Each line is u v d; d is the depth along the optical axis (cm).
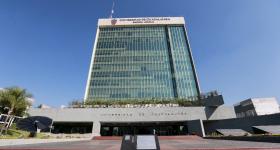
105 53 7981
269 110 6047
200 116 4416
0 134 2066
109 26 8844
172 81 7156
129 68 7519
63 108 4578
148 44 8250
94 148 1392
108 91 6900
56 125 4862
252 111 6156
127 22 8850
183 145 1678
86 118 4488
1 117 2322
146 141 437
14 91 2594
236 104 7112
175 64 7581
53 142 2333
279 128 2461
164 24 8794
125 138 451
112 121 4456
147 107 4588
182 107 4522
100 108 4588
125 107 4691
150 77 7262
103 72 7412
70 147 1451
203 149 1141
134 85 7044
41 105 4975
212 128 4375
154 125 5022
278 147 1076
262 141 1636
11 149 1227
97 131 4338
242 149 1064
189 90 6894
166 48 8125
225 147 1220
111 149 1321
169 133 4975
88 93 6856
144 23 8812
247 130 3441
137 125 4984
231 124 3869
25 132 2595
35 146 1536
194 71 7338
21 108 2594
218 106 4497
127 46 8181
